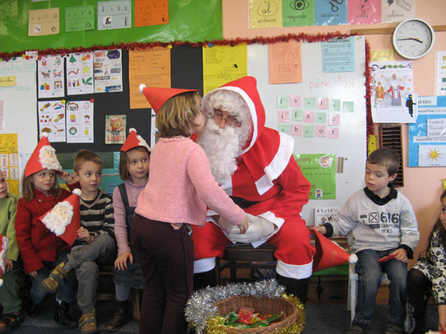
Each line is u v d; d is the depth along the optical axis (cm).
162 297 123
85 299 152
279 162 141
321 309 171
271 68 203
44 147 173
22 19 225
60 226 157
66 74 220
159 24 212
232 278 181
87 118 219
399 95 199
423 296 137
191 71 209
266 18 205
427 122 198
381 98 199
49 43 223
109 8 216
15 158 225
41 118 223
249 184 145
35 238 167
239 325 116
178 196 112
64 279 155
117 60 215
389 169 153
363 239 161
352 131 200
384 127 197
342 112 200
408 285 139
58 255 171
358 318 142
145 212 115
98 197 177
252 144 138
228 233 139
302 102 202
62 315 158
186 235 116
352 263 148
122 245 157
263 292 128
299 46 201
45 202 173
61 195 181
